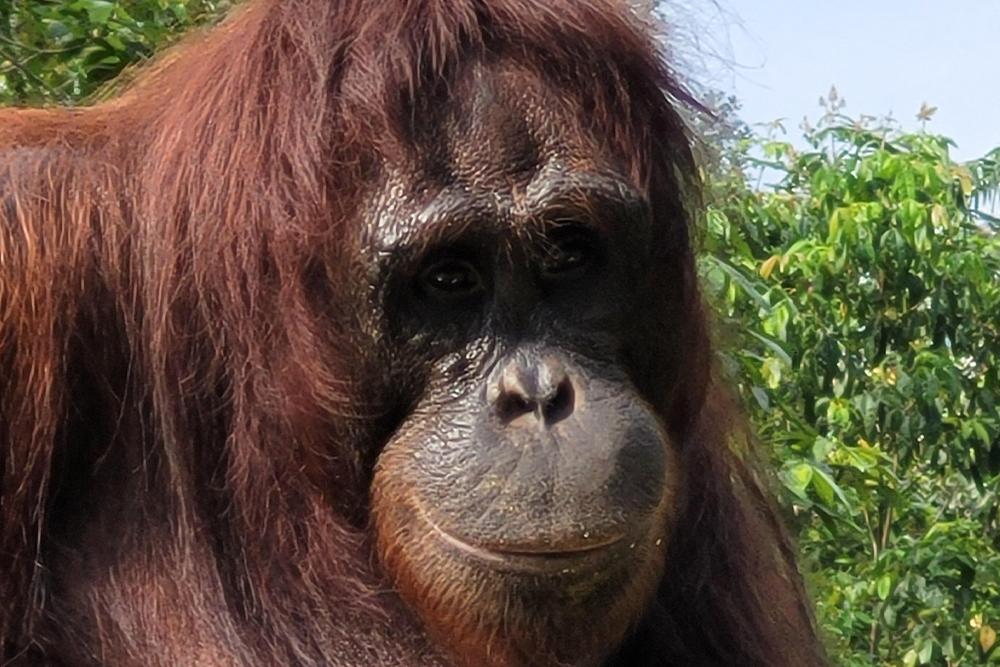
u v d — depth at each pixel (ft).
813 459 21.85
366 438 11.70
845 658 26.53
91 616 11.88
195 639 11.86
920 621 29.94
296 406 11.68
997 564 30.35
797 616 14.92
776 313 25.85
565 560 10.68
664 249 12.05
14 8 19.01
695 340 12.48
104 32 19.20
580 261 11.53
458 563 10.88
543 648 10.93
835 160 31.27
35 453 11.73
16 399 11.83
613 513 10.61
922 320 30.32
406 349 11.43
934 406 29.71
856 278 29.96
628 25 12.04
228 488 12.08
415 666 12.03
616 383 11.34
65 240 12.18
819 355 28.91
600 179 11.35
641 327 11.94
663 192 12.02
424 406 11.43
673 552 13.69
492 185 11.24
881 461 29.32
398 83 11.31
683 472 12.91
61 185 12.44
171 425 11.96
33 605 11.60
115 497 12.21
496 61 11.55
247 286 11.76
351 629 12.01
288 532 12.02
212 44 13.17
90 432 12.25
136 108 13.42
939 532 29.99
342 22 11.71
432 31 11.41
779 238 29.89
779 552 15.38
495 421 11.05
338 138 11.43
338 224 11.43
